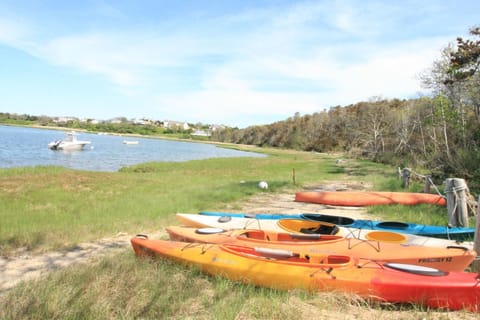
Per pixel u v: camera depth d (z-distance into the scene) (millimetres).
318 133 94062
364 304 5250
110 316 4746
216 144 133125
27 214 11188
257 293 5555
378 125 50688
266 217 9727
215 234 7574
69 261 7270
